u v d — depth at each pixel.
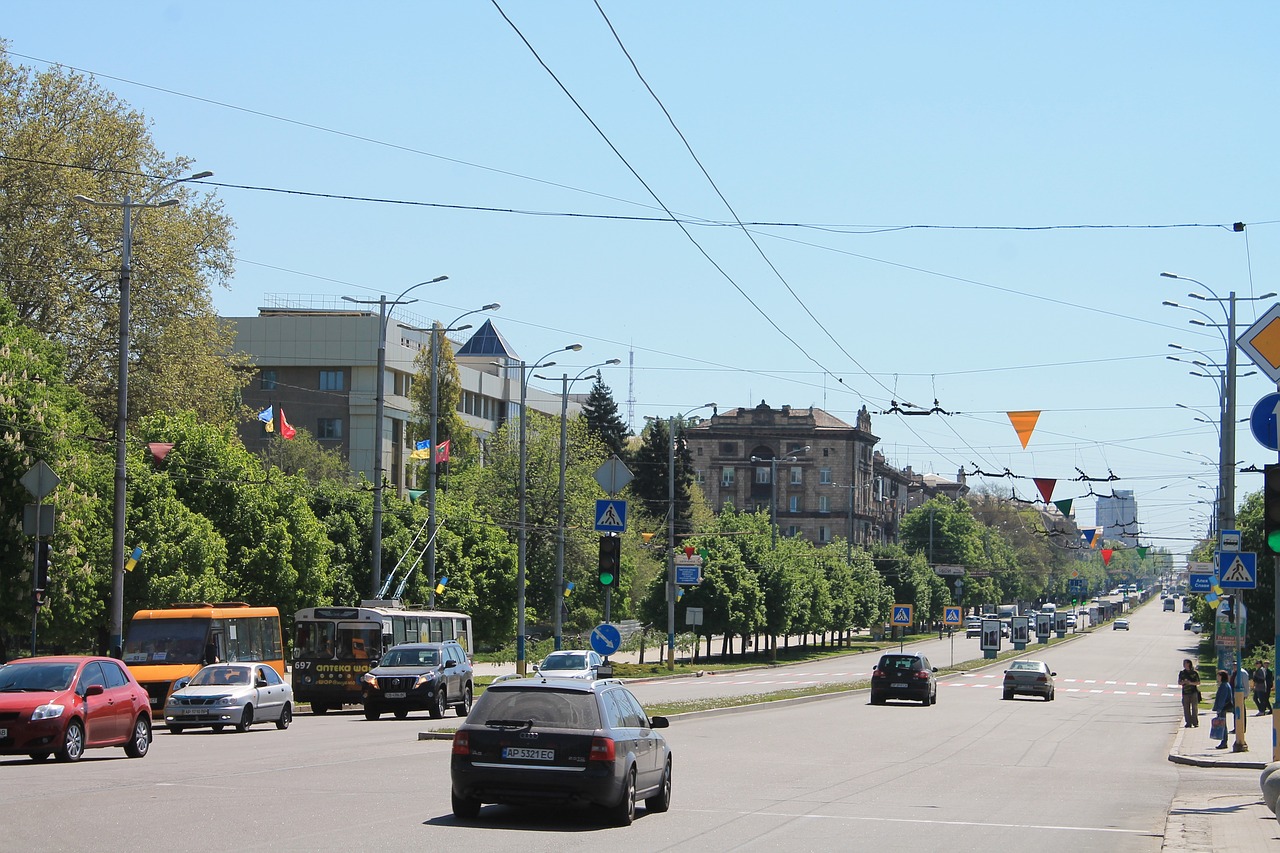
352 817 16.50
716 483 173.12
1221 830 17.69
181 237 65.25
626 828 16.61
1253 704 54.78
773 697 53.47
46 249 60.56
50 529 37.12
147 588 47.38
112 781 20.09
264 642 43.78
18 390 42.25
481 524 75.38
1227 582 34.00
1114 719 48.97
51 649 48.78
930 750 33.03
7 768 22.14
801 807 19.77
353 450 109.81
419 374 107.31
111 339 63.69
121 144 63.97
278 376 111.38
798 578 102.06
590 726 16.52
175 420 53.31
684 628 91.12
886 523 193.62
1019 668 62.81
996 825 18.19
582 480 87.56
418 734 31.42
